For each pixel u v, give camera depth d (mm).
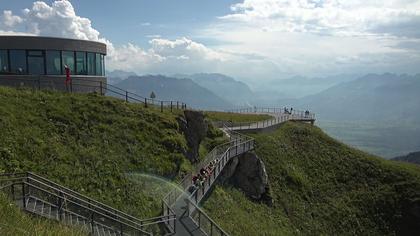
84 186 22672
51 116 27812
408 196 49781
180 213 23609
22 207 16328
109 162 25844
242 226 30391
